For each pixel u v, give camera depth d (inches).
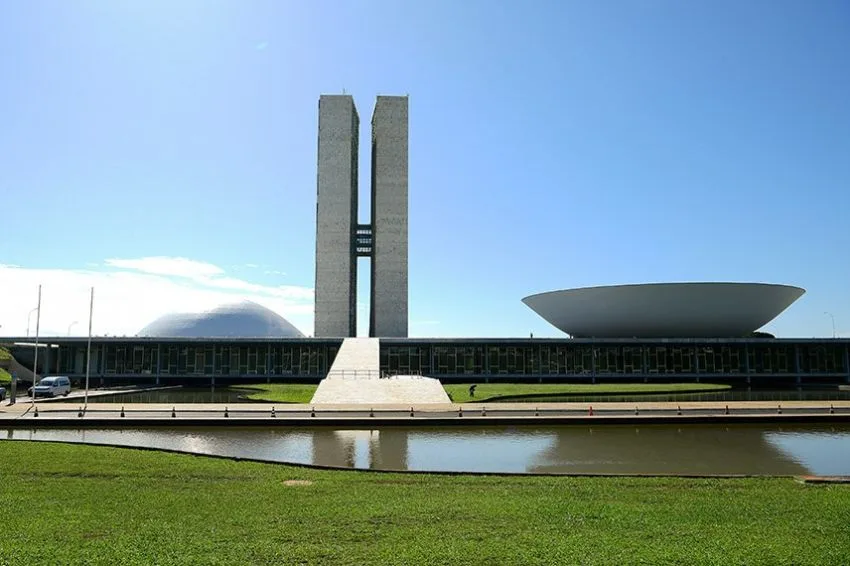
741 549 402.6
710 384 2549.2
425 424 1160.8
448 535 429.7
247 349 2556.6
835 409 1249.4
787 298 2938.0
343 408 1369.3
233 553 389.4
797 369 2696.9
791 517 487.2
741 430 1114.7
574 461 826.2
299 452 887.1
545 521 468.8
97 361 2503.7
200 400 1732.3
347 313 3442.4
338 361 2241.6
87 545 403.9
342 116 3575.3
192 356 2534.5
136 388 2267.5
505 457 854.5
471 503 527.8
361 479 645.3
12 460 729.6
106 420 1147.9
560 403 1540.4
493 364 2603.3
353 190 3659.0
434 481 637.9
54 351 2504.9
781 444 965.2
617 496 565.6
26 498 537.3
